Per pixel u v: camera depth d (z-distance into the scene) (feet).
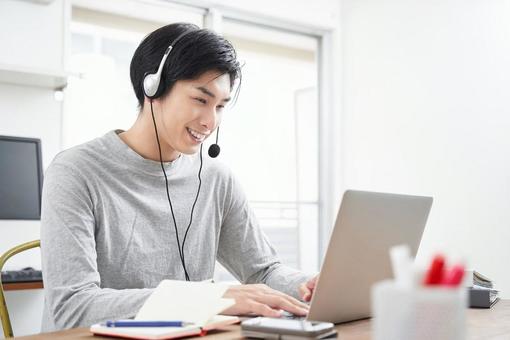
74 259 4.08
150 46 4.73
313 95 13.94
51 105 9.80
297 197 13.48
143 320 3.26
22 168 8.64
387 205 3.59
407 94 12.58
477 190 11.19
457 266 2.06
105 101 10.75
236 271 5.51
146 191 4.99
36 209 8.66
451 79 11.76
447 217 11.66
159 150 4.97
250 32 13.05
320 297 3.45
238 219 5.53
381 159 13.05
